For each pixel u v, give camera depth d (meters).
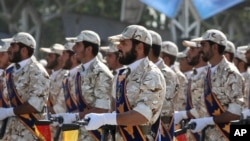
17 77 17.89
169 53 21.50
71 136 15.91
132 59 14.81
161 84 14.58
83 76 18.36
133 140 14.75
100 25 36.53
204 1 33.12
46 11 58.06
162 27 59.28
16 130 17.91
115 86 15.21
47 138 17.92
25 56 17.98
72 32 36.88
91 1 59.97
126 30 14.87
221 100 17.86
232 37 46.19
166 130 18.83
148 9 58.91
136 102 14.62
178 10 37.25
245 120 16.95
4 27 52.03
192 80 19.97
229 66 17.83
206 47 18.09
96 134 18.06
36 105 17.70
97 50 18.53
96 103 18.12
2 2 48.31
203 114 19.59
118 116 14.49
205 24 48.75
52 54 23.03
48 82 17.95
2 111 17.86
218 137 17.89
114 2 60.44
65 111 21.70
